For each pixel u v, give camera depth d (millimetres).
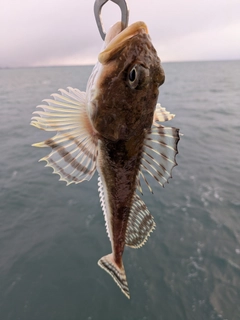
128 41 152
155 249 580
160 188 798
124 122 169
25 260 559
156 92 169
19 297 485
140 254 570
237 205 699
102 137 179
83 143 179
